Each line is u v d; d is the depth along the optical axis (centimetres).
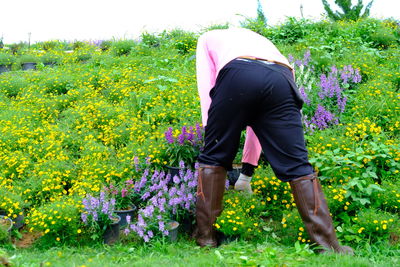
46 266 325
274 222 471
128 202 492
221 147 392
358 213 441
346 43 999
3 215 479
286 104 372
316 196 369
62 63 1258
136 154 561
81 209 444
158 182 511
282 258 346
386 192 455
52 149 614
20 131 661
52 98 833
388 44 1051
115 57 1138
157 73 904
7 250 415
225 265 331
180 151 528
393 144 533
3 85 934
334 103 678
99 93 849
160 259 370
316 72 805
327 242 369
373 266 332
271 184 499
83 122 705
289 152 370
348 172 492
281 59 401
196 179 463
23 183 548
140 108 712
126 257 383
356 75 725
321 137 555
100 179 533
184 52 1159
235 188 496
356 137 559
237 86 371
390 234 424
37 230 435
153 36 1266
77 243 430
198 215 413
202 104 413
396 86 743
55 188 526
